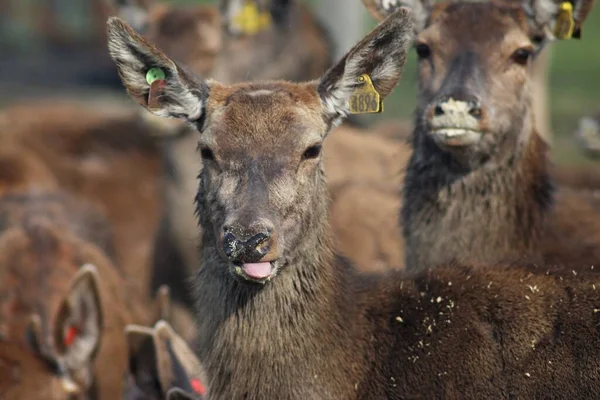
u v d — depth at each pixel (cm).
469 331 1686
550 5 2242
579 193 2727
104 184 4150
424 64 2248
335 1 4441
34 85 7250
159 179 4225
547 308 1680
